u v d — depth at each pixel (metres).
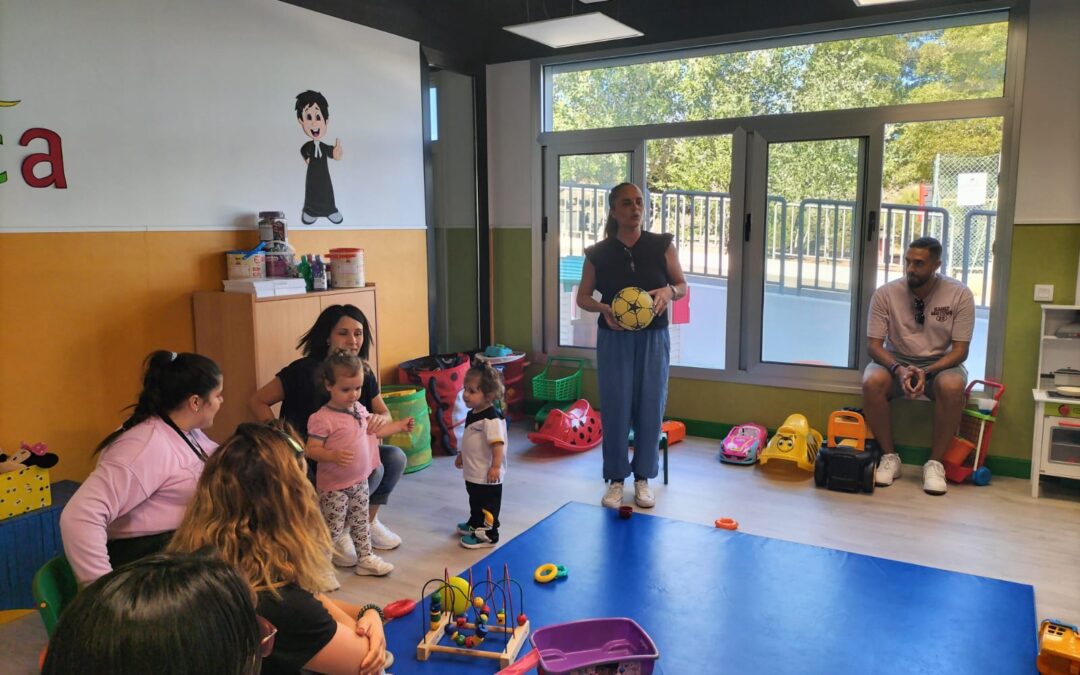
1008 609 2.69
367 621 1.75
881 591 2.83
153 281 3.34
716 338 4.98
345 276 3.96
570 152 5.29
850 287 4.54
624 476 3.78
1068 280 3.96
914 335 4.16
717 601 2.76
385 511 3.72
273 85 3.85
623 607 2.72
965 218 4.22
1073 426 3.70
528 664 2.03
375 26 4.45
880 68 4.32
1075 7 3.80
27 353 2.90
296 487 1.53
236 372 3.46
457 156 5.46
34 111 2.88
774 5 4.32
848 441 4.13
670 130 4.92
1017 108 3.97
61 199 2.98
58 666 0.63
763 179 4.69
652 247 3.70
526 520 3.57
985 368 4.21
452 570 3.08
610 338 3.68
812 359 4.71
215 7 3.53
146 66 3.26
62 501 2.80
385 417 3.19
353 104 4.35
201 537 1.45
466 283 5.62
